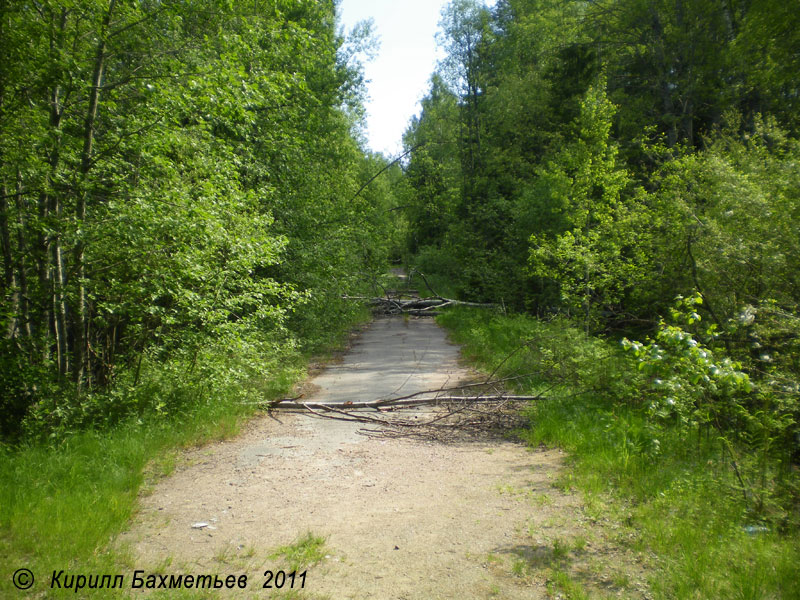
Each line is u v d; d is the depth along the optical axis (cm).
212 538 431
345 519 468
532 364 1012
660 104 2027
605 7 2136
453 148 3538
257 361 852
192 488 544
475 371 1152
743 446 532
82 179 695
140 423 668
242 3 886
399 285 3150
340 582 363
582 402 776
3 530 425
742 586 332
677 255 859
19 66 655
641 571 368
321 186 1496
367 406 862
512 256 2019
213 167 849
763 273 675
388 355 1426
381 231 2214
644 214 1053
